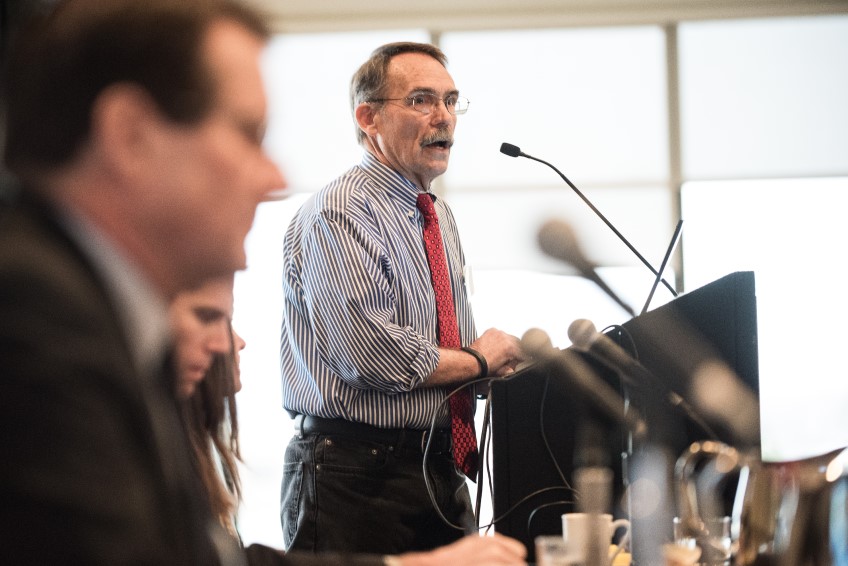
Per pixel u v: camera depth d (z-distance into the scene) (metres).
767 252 16.44
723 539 3.94
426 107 7.73
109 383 1.74
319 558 3.46
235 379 4.26
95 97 1.99
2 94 2.05
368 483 6.97
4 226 1.87
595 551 3.73
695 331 4.86
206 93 2.05
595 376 5.21
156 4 2.05
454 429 7.19
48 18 2.04
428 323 7.49
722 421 4.32
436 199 8.10
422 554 3.63
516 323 16.02
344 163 16.52
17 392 1.65
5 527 1.61
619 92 16.56
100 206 2.04
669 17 16.52
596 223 16.14
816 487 3.31
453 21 16.62
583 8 16.47
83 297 1.79
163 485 1.84
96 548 1.62
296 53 16.62
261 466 15.70
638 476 4.32
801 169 16.50
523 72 16.59
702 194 16.52
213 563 2.14
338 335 6.97
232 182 2.10
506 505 5.53
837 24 16.52
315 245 7.16
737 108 16.52
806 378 16.25
